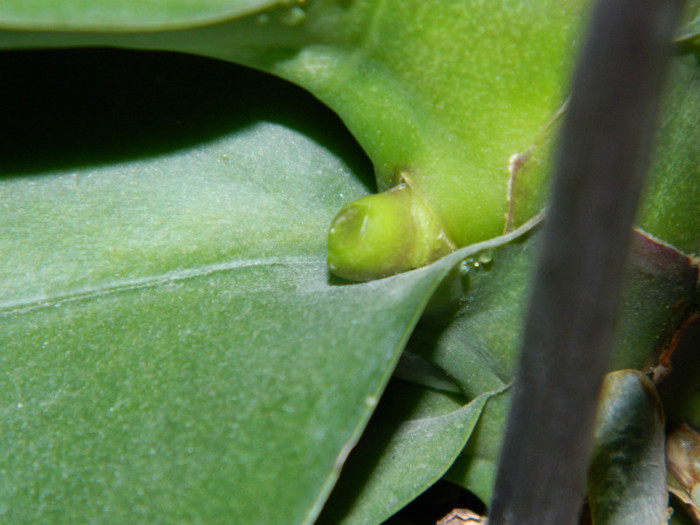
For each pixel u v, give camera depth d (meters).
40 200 0.12
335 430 0.10
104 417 0.11
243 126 0.12
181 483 0.10
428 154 0.11
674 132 0.11
